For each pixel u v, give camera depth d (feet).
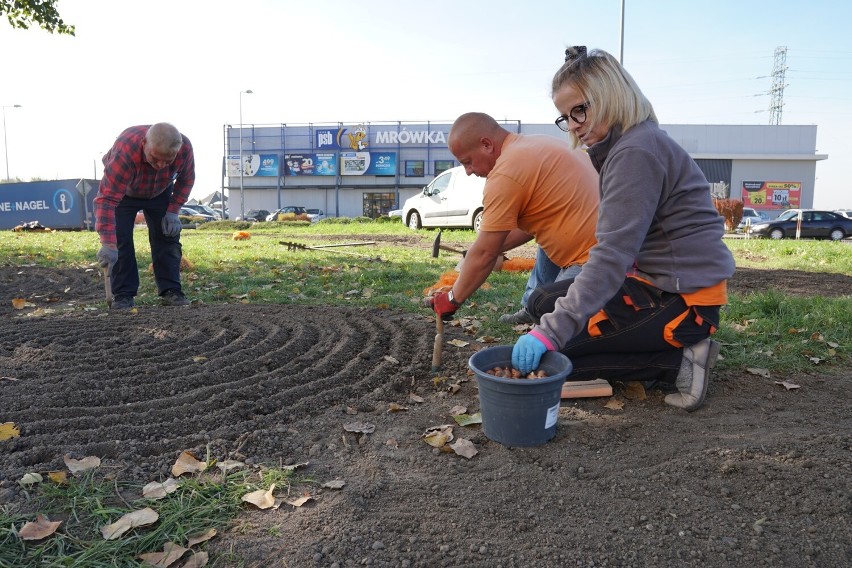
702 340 9.01
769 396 9.89
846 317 13.87
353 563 5.62
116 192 15.46
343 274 23.22
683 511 6.44
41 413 8.70
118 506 6.47
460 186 55.88
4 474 6.92
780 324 13.76
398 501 6.68
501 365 8.70
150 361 11.49
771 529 6.09
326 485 6.96
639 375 9.47
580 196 10.19
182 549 5.70
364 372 11.10
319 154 164.35
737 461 7.40
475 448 8.01
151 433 8.27
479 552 5.79
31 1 41.68
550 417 8.04
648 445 8.11
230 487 6.82
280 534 6.02
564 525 6.23
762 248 37.96
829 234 82.84
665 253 8.35
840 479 6.87
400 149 163.32
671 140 7.98
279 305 17.15
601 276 7.47
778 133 167.73
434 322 14.66
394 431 8.67
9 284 21.38
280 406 9.46
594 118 7.84
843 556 5.65
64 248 35.14
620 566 5.61
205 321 14.61
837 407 9.43
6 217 86.02
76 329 13.64
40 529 5.89
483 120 10.23
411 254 32.42
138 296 18.31
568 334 7.59
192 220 111.86
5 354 11.85
